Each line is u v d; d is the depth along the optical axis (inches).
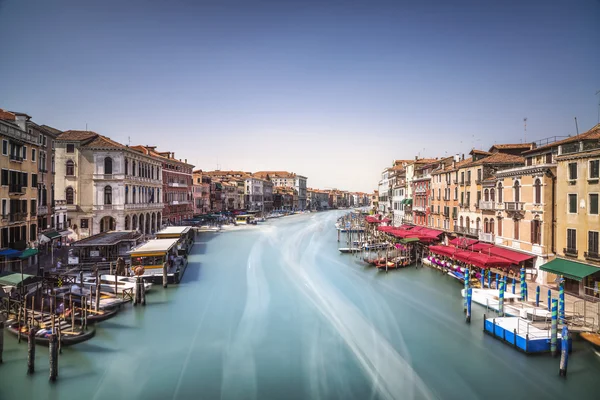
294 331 864.9
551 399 605.6
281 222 4013.3
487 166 1396.4
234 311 994.1
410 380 659.4
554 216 1050.1
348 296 1132.5
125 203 1863.9
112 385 636.7
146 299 1069.8
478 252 1259.8
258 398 605.6
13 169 1111.6
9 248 1073.5
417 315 962.1
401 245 1875.0
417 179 2094.0
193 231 2509.8
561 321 762.2
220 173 4808.1
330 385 644.7
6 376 642.8
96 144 1833.2
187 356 740.0
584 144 933.2
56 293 943.0
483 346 775.7
